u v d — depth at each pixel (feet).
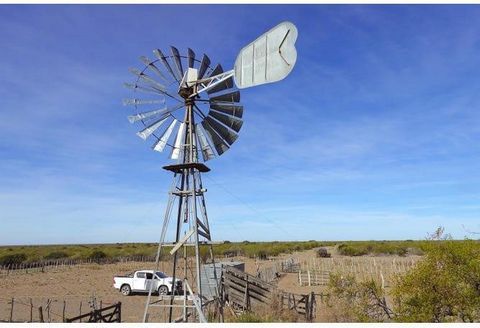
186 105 37.06
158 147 36.45
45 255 196.44
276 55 30.17
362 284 45.57
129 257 179.83
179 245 34.27
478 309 34.14
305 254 216.13
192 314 42.29
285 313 46.96
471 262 34.65
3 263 159.53
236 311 51.65
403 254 180.96
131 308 62.49
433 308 35.58
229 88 37.50
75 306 65.21
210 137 37.29
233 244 296.51
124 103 35.94
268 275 96.94
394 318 37.63
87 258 173.68
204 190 35.91
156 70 36.96
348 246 222.48
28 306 63.77
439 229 37.78
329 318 43.32
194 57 37.58
